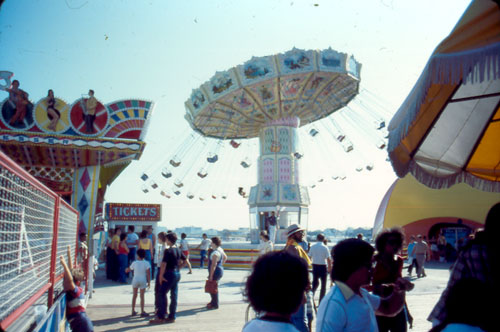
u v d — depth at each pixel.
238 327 7.90
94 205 15.02
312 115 29.08
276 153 26.59
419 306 10.11
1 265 3.05
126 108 15.02
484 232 3.41
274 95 24.94
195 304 10.48
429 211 29.33
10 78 14.02
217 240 10.18
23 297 3.70
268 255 2.03
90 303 10.59
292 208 25.91
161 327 7.91
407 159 6.54
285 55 22.80
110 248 15.98
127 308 9.91
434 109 5.66
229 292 12.88
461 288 2.36
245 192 22.61
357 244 2.80
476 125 6.36
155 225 23.23
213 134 31.08
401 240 4.51
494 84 5.45
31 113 14.24
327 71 22.95
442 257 25.97
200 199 22.95
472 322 2.28
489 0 3.51
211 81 23.78
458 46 3.90
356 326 2.63
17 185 3.39
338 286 2.76
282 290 1.91
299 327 5.33
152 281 15.30
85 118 14.64
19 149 14.35
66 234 7.25
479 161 7.13
